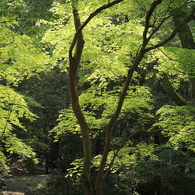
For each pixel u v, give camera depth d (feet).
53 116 58.75
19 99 24.44
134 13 22.52
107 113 27.43
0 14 18.49
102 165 23.32
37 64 23.84
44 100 57.41
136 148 29.45
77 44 20.36
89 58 21.44
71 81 21.09
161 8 20.59
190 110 25.38
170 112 26.37
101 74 24.99
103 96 27.68
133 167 40.81
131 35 22.24
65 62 26.55
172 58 23.40
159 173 39.19
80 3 17.75
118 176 43.34
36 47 20.45
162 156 39.81
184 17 22.02
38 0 32.86
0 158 26.58
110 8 19.85
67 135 58.03
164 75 34.99
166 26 30.19
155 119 52.75
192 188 38.75
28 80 53.42
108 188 39.68
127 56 25.41
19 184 55.16
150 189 43.70
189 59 21.30
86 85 54.90
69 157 59.21
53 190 39.42
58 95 62.34
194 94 34.63
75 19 19.83
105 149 23.11
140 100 26.18
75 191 38.09
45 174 70.18
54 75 61.00
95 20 20.86
